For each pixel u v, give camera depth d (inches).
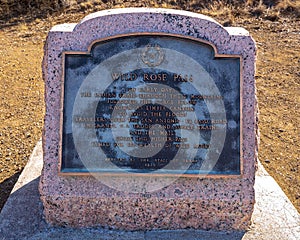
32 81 117.2
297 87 115.3
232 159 56.1
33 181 66.2
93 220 56.7
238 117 56.0
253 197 55.9
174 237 55.6
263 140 90.2
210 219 56.7
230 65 56.2
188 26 55.9
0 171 76.8
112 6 168.4
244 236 56.0
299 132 93.7
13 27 158.4
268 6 171.2
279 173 78.4
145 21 55.7
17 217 58.5
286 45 141.4
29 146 85.4
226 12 163.9
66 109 55.6
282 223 58.4
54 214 56.6
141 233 56.3
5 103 104.9
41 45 142.4
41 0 171.9
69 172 55.1
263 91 113.3
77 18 160.6
